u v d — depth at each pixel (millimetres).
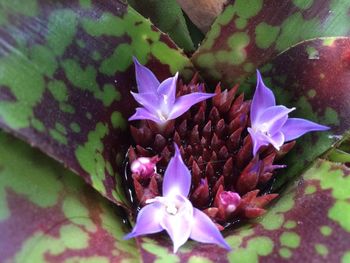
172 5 142
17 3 105
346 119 123
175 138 125
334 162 123
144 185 121
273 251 108
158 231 109
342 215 109
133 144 129
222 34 126
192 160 124
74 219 105
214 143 126
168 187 111
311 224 111
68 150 105
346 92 123
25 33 105
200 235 106
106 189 111
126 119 127
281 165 123
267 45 128
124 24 121
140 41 124
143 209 108
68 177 109
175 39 145
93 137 115
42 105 104
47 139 100
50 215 102
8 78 99
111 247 106
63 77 111
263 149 124
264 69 130
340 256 104
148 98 120
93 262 101
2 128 96
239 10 123
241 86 135
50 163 106
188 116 130
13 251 95
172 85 120
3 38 101
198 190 118
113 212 116
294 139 127
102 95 120
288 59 127
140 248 108
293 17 125
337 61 122
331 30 127
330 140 124
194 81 131
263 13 124
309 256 105
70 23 113
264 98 121
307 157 125
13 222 98
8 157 102
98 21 117
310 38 128
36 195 102
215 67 132
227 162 123
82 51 116
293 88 129
